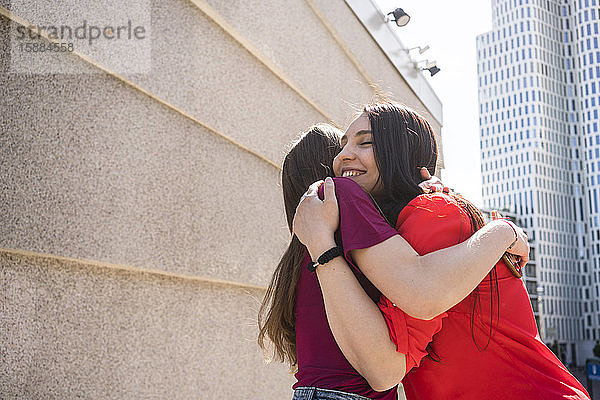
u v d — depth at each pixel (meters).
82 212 2.68
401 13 6.97
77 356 2.64
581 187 96.00
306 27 5.11
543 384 1.58
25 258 2.43
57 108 2.59
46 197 2.50
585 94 97.38
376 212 1.57
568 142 97.44
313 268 1.56
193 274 3.43
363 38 6.39
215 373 3.64
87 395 2.68
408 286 1.45
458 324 1.61
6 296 2.34
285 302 1.81
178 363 3.30
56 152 2.57
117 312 2.90
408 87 7.78
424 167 1.80
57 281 2.58
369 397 1.56
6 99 2.36
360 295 1.50
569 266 92.56
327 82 5.47
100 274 2.83
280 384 4.49
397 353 1.49
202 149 3.62
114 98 2.94
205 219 3.59
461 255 1.49
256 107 4.27
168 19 3.38
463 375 1.61
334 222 1.58
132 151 3.03
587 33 98.06
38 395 2.44
